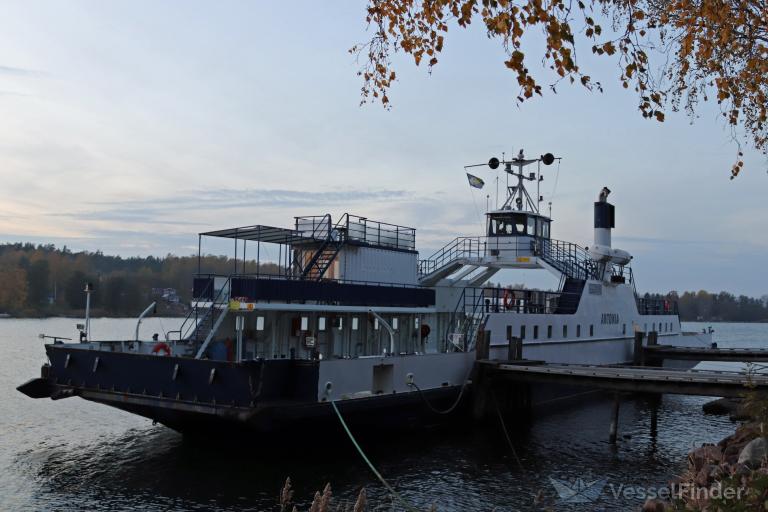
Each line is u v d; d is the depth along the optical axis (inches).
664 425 1246.9
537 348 1358.3
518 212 1491.1
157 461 886.4
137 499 733.9
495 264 1501.0
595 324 1567.4
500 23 337.1
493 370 1163.9
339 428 898.1
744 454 558.6
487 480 829.8
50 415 1252.5
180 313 5698.8
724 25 488.4
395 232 1255.5
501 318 1267.2
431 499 749.9
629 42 424.8
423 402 1039.6
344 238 1121.4
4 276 5556.1
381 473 848.9
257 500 730.8
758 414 608.1
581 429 1173.1
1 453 941.2
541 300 1457.9
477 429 1135.0
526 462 922.7
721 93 525.0
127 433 1083.3
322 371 860.6
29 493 756.0
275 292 933.8
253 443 895.1
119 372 872.9
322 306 988.6
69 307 5698.8
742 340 5226.4
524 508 722.2
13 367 1990.7
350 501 730.8
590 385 1082.1
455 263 1528.1
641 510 548.4
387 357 979.9
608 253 1572.3
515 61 345.4
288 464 876.0
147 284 6038.4
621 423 1254.3
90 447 977.5
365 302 1072.8
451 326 1332.4
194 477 813.2
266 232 1051.9
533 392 1347.2
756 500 309.4
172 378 830.5
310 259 1142.3
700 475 575.8
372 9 421.1
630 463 924.6
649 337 1772.9
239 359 880.3
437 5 383.2
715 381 977.5
